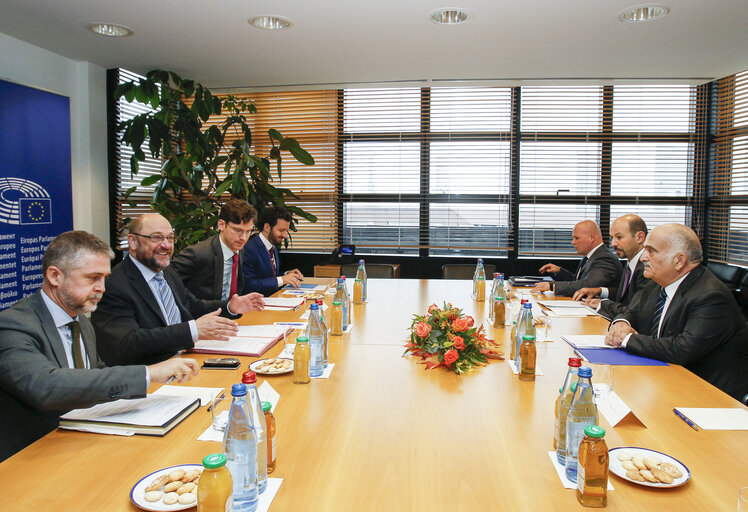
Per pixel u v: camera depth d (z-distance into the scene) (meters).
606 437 1.40
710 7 3.27
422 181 5.81
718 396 1.71
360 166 5.88
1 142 3.76
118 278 2.21
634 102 5.54
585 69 4.68
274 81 5.10
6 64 3.93
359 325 2.72
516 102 5.62
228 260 3.26
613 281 3.75
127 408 1.50
